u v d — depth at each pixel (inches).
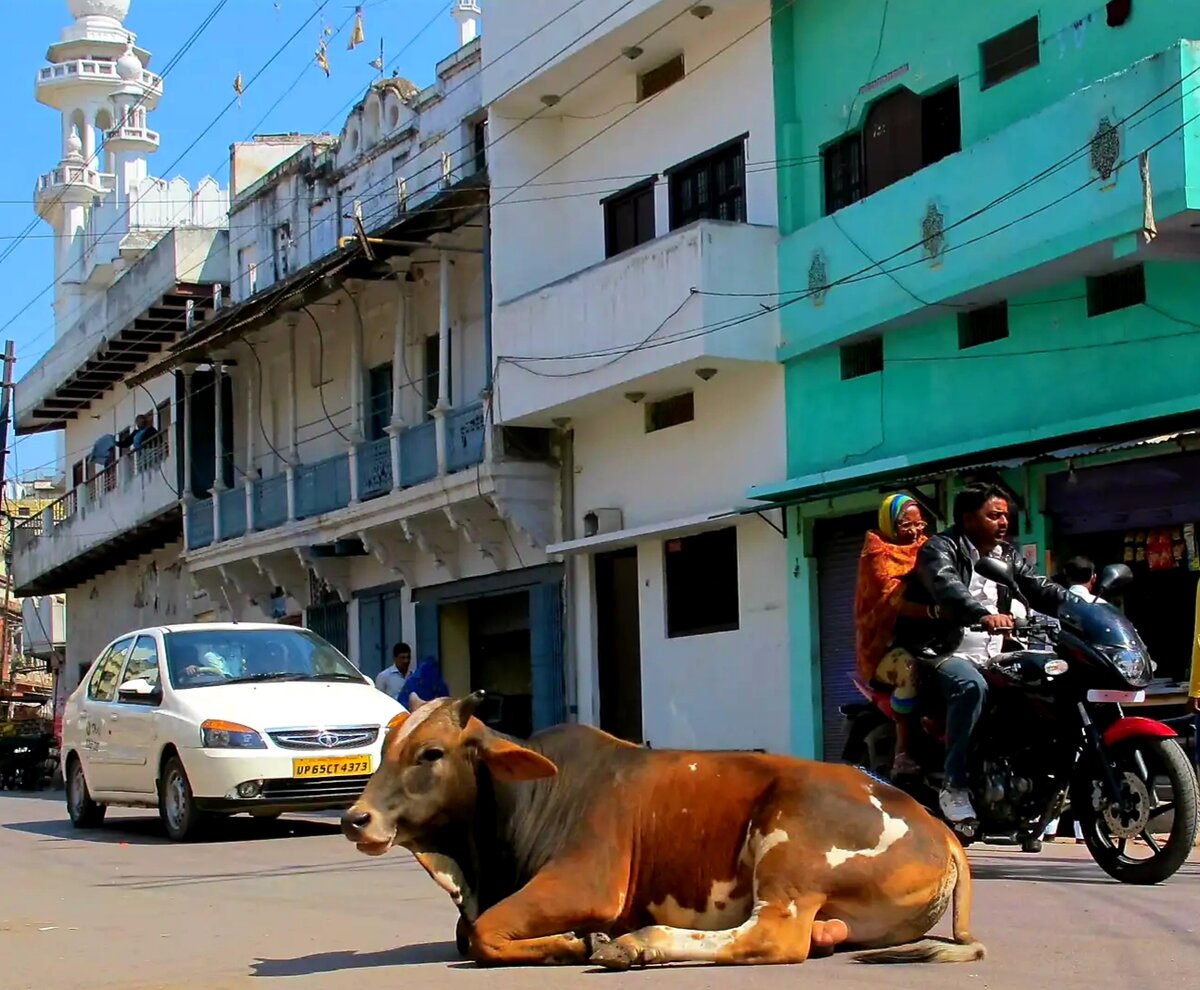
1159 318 543.5
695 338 697.0
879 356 673.0
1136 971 226.5
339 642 1108.5
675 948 211.8
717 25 757.9
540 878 220.7
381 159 1072.2
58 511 1684.3
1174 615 537.3
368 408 1028.5
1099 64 565.0
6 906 369.7
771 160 721.6
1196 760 427.2
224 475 1232.2
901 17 659.4
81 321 1470.2
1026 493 576.7
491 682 969.5
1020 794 319.6
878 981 211.8
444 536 956.6
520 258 855.1
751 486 728.3
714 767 224.7
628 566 838.5
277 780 519.2
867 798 220.5
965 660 317.1
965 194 596.1
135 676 586.6
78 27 1878.7
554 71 813.2
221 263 1259.8
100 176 1833.2
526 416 826.2
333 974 241.3
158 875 434.6
